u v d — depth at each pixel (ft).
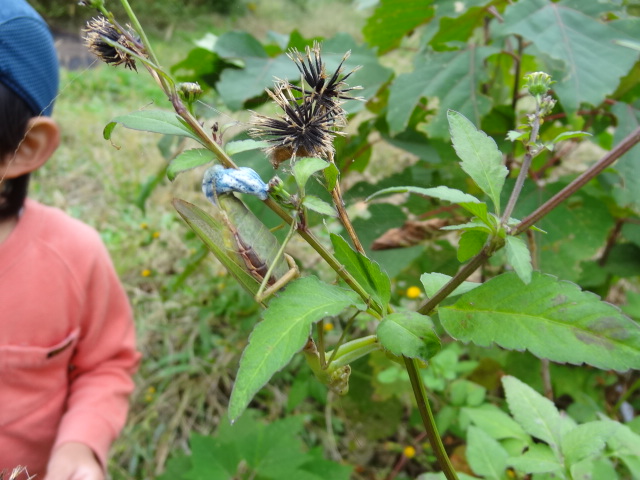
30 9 1.14
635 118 1.34
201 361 2.27
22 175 1.29
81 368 1.58
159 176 1.80
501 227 0.53
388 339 0.51
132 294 2.62
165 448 1.99
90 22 0.52
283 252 0.57
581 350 0.48
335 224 2.28
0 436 1.41
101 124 3.84
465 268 0.55
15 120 1.13
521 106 1.99
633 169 1.26
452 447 1.85
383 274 0.53
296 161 0.55
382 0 1.47
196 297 2.42
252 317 2.15
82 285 1.47
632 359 0.47
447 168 1.65
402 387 1.60
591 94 1.16
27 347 1.39
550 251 1.44
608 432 0.81
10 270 1.35
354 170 1.71
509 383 0.90
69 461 1.34
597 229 1.43
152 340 2.44
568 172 2.04
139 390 2.22
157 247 2.82
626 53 1.17
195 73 1.58
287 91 0.56
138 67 0.57
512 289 0.52
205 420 2.10
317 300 0.51
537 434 0.84
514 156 1.58
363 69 1.50
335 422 2.01
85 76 4.44
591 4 1.23
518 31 1.21
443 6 1.42
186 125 0.53
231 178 0.53
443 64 1.41
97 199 3.24
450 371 1.52
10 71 1.08
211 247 0.55
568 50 1.18
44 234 1.42
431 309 0.57
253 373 0.46
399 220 1.53
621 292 2.03
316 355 0.58
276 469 1.47
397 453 1.93
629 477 1.21
